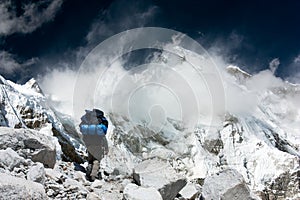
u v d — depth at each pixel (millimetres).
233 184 7324
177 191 8141
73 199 6395
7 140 7324
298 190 177875
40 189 4984
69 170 8914
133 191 6875
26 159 7000
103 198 7273
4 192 4457
